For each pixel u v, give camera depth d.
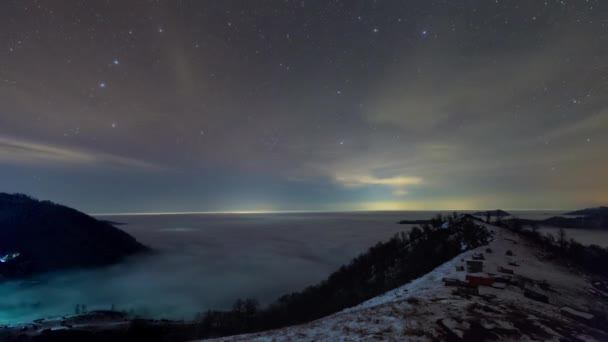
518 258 32.06
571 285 24.19
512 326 12.20
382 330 11.78
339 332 12.41
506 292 17.97
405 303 14.73
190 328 64.44
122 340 63.44
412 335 11.05
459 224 61.69
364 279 54.97
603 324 14.02
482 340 10.91
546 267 30.47
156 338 63.28
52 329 70.62
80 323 79.00
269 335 13.76
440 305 14.33
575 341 11.53
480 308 14.05
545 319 13.56
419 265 42.56
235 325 60.62
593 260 42.19
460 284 19.34
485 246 38.12
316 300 58.16
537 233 58.09
